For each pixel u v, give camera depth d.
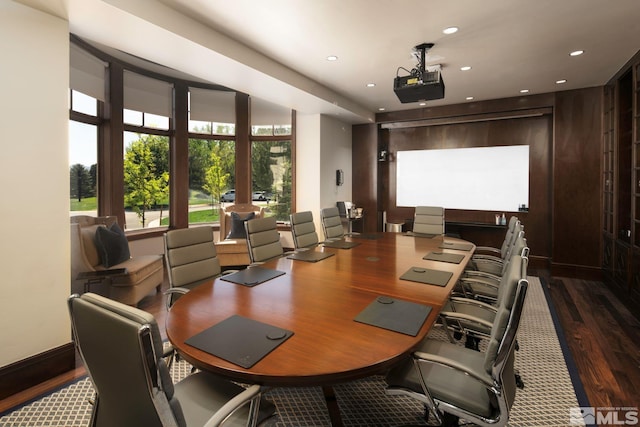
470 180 5.89
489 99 5.46
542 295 4.04
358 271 2.45
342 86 4.73
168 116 5.68
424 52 3.44
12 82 2.09
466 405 1.34
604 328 3.10
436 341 1.81
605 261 4.54
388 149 6.60
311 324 1.53
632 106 3.85
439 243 3.63
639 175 3.55
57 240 2.30
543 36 3.16
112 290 3.42
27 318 2.16
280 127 6.24
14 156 2.10
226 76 3.71
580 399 2.07
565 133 4.92
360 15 2.78
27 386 2.14
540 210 5.40
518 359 2.55
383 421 1.89
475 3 2.60
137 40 2.81
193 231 2.42
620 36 3.17
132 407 0.95
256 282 2.15
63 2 2.17
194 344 1.34
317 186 5.80
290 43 3.33
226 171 6.33
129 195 5.21
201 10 2.72
